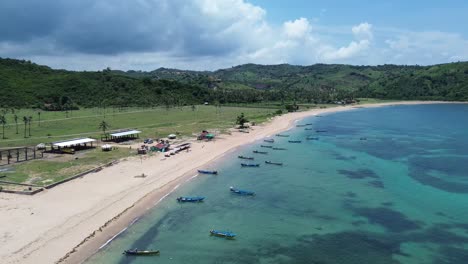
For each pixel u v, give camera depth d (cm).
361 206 8419
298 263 5953
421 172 11269
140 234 6712
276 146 15325
